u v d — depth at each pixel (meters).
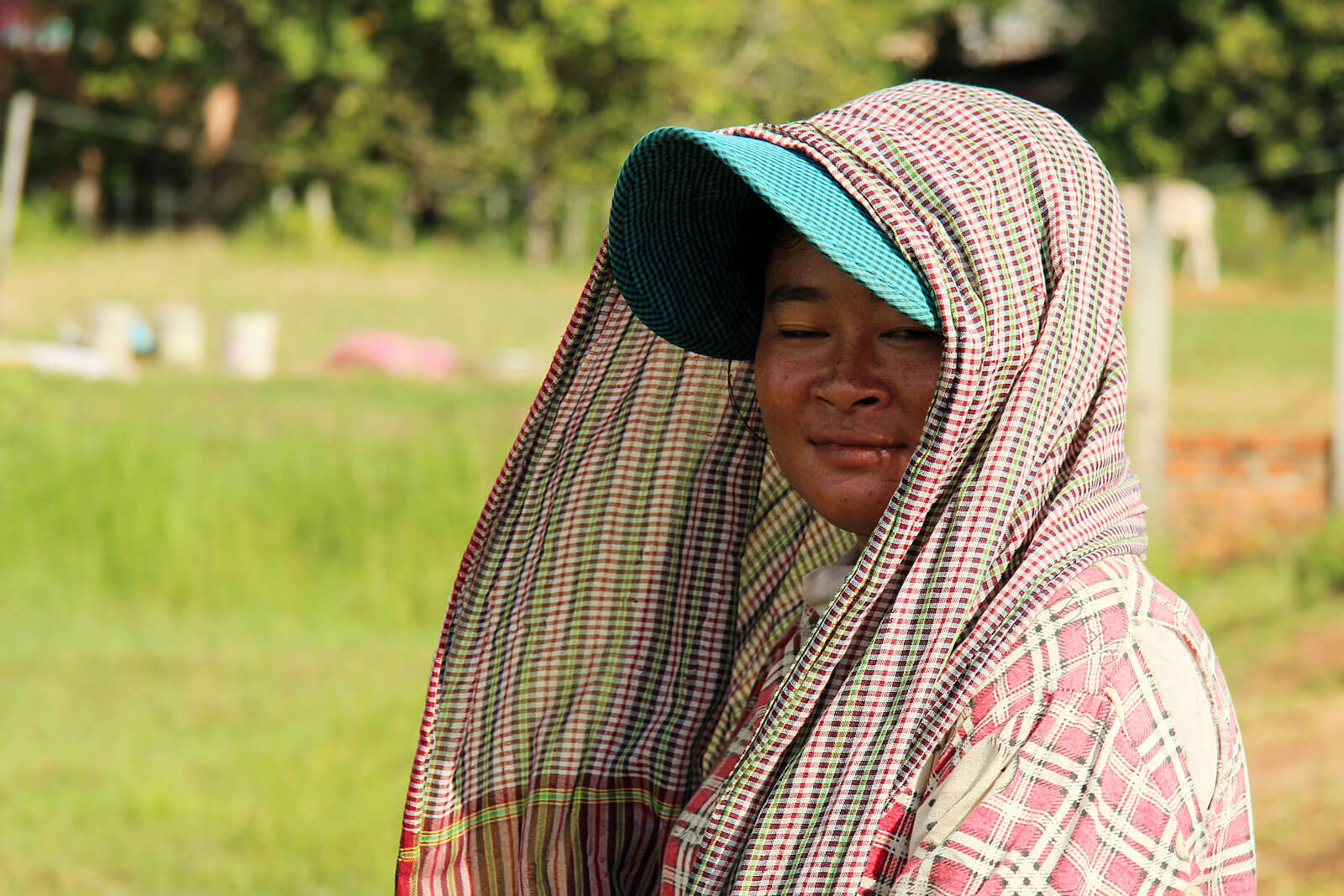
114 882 5.58
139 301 24.53
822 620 1.55
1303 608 9.00
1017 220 1.54
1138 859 1.37
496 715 1.97
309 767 6.77
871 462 1.63
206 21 32.03
